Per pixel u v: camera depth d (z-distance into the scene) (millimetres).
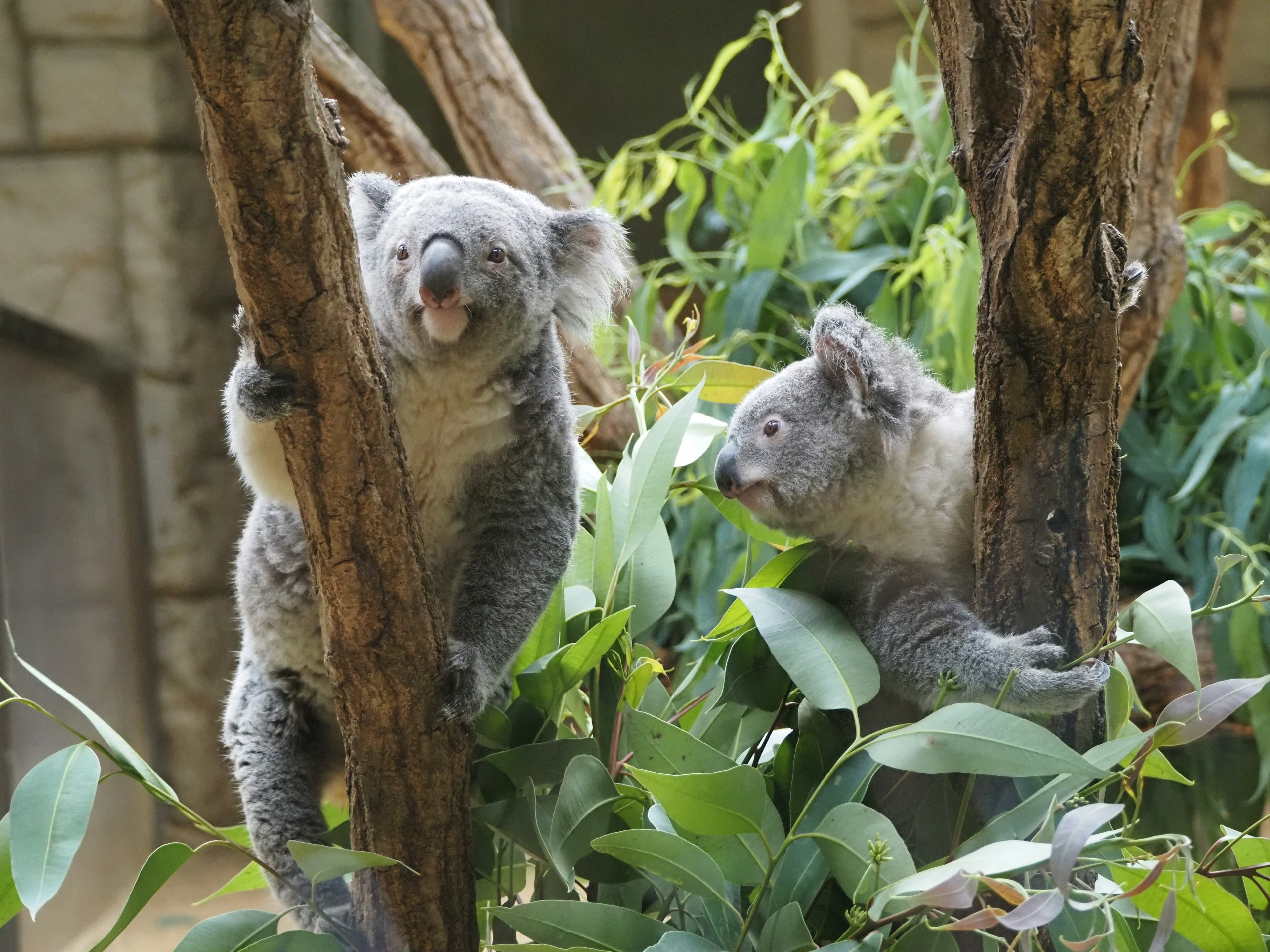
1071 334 3990
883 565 4949
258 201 3381
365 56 9906
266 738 5434
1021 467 4199
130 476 11453
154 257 11617
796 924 4020
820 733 4641
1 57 11477
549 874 4832
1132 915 4273
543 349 5379
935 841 4355
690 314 10836
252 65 3146
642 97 13375
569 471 5426
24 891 3627
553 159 9680
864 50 13680
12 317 9836
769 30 12992
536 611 5070
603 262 5703
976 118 4211
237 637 11867
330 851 3873
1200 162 11305
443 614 4203
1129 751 3893
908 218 9977
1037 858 3424
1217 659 7609
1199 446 8336
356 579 3910
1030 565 4234
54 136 11562
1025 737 3723
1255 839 4555
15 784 8594
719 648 5203
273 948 4215
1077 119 3570
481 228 5023
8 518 9367
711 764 4418
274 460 4598
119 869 9586
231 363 11961
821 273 9406
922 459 5012
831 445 5074
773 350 9594
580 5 13156
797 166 9094
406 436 5172
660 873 4191
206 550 11703
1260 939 4090
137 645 11406
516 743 5016
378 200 5449
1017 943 3725
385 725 4113
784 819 4664
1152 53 4465
